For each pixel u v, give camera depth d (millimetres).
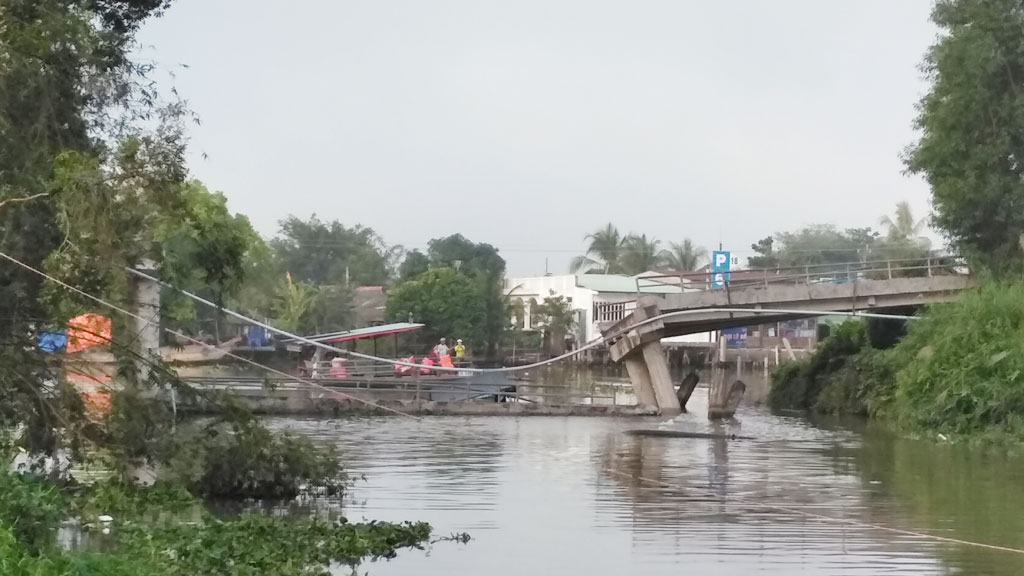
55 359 14500
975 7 34688
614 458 22375
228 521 13406
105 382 15711
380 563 11992
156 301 16000
